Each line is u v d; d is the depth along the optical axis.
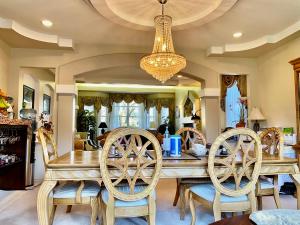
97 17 3.51
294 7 3.17
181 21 3.56
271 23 3.68
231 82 6.01
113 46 4.76
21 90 4.57
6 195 3.58
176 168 2.15
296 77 3.72
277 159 2.31
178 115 11.26
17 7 3.21
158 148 1.99
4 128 3.61
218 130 4.97
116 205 1.96
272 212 1.44
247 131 2.04
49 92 8.10
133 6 3.20
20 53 4.47
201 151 2.62
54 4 3.13
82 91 11.59
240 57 5.08
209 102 5.01
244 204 2.10
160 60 3.21
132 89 11.86
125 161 1.95
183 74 5.02
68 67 4.61
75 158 2.41
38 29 3.95
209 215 2.79
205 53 5.02
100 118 11.99
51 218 2.22
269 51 4.68
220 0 2.93
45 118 7.50
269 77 4.73
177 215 2.80
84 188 2.29
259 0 2.99
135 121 12.45
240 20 3.57
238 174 2.11
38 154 4.39
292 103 4.08
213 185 2.23
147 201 2.02
